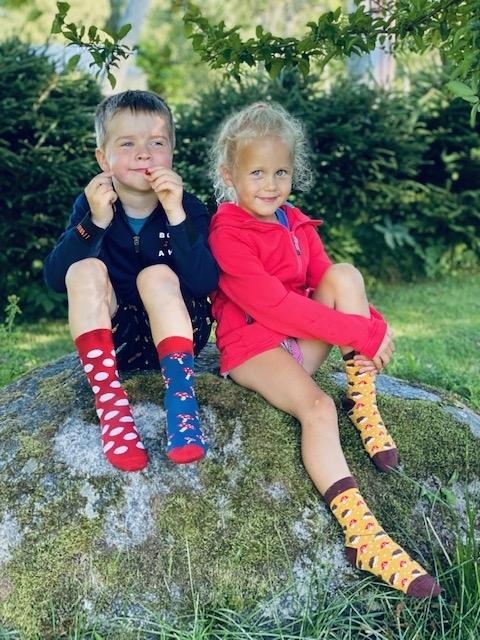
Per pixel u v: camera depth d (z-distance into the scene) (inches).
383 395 63.0
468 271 186.4
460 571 52.2
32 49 153.5
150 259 58.5
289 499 53.7
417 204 174.4
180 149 164.7
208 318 61.4
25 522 51.8
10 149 147.3
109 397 52.9
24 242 147.9
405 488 57.2
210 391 58.1
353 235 171.8
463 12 55.2
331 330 55.6
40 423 57.2
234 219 58.7
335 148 161.9
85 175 147.2
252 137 57.2
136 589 50.5
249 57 64.0
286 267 58.7
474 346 127.6
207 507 52.7
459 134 173.6
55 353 132.1
